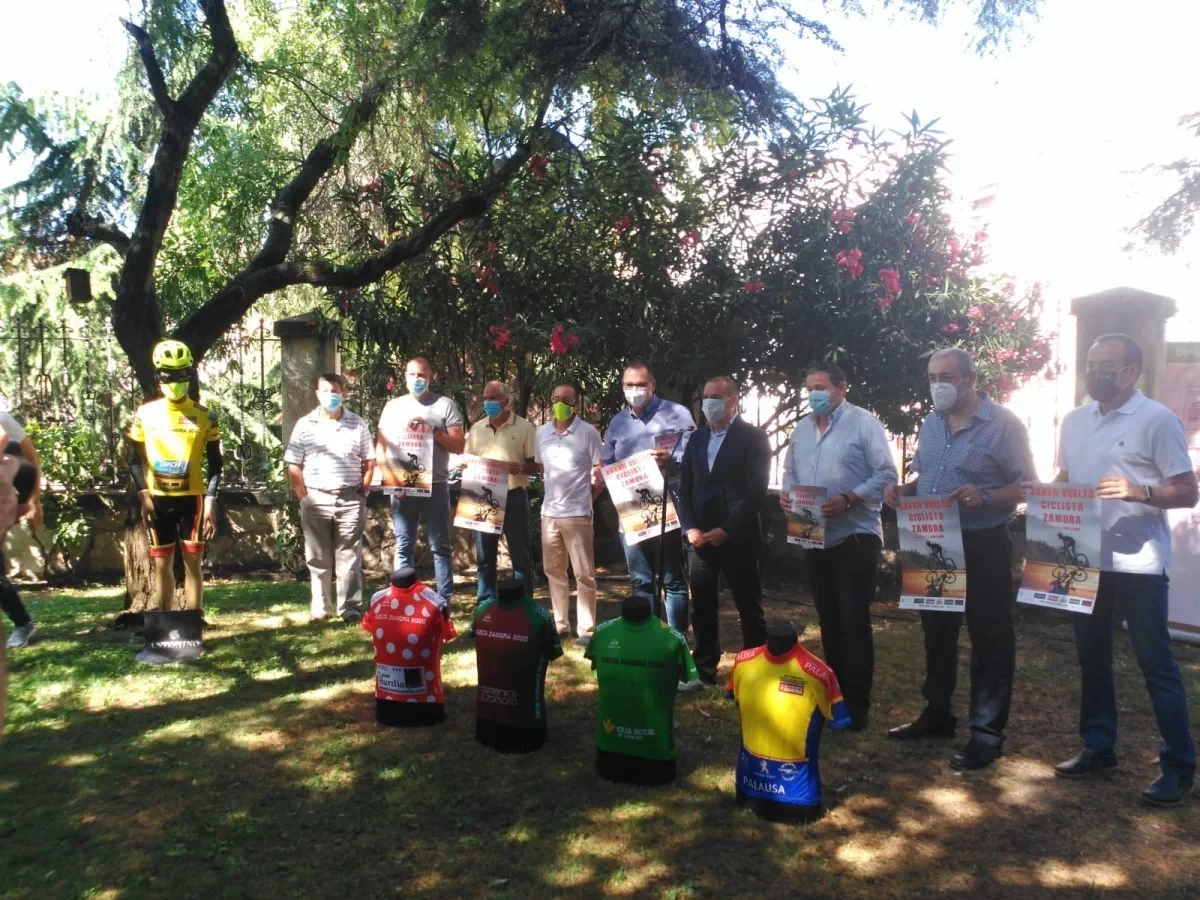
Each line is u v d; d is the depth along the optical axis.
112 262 9.79
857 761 4.59
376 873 3.51
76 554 9.34
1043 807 4.09
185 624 6.30
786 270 7.83
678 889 3.41
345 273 7.20
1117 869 3.57
